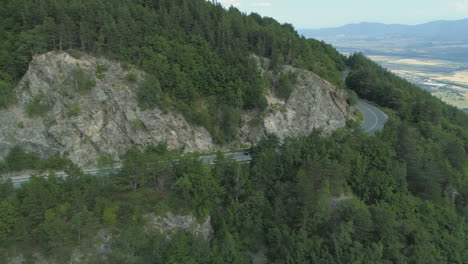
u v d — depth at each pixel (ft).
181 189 185.06
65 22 247.91
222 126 282.15
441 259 195.31
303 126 297.94
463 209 246.27
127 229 158.81
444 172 252.21
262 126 286.46
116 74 253.03
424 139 295.07
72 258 155.53
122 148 239.09
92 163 228.22
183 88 268.21
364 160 236.63
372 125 322.14
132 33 271.69
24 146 217.97
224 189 201.05
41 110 226.79
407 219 213.25
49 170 216.54
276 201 204.74
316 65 366.63
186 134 260.01
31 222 153.48
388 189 222.07
